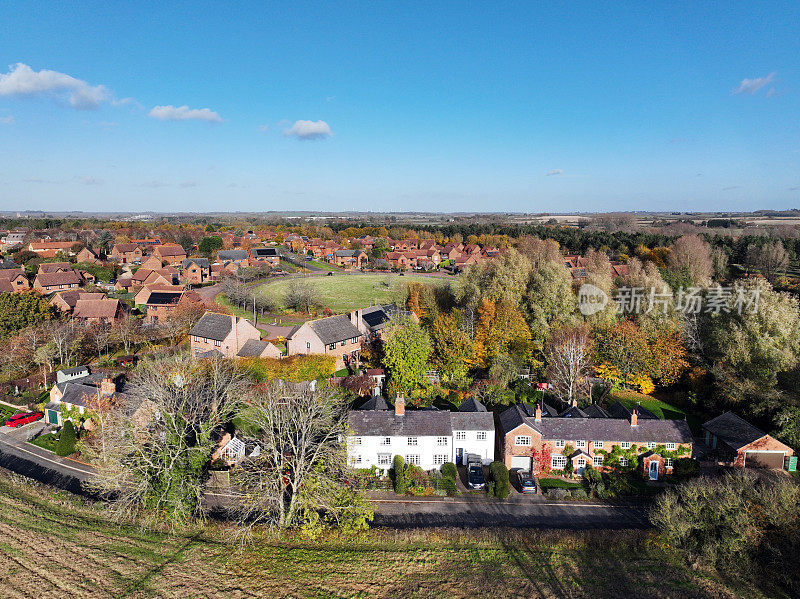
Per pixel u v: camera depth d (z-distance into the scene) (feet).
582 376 228.02
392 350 219.61
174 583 118.01
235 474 164.76
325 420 155.63
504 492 162.61
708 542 129.90
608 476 172.14
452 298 344.90
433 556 132.36
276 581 120.78
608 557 132.77
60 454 183.93
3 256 588.09
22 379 253.44
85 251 549.54
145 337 302.66
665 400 232.94
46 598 110.63
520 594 118.42
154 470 141.69
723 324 227.61
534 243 416.87
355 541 137.80
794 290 329.11
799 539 120.78
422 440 177.68
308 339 250.57
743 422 188.65
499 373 229.45
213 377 190.19
